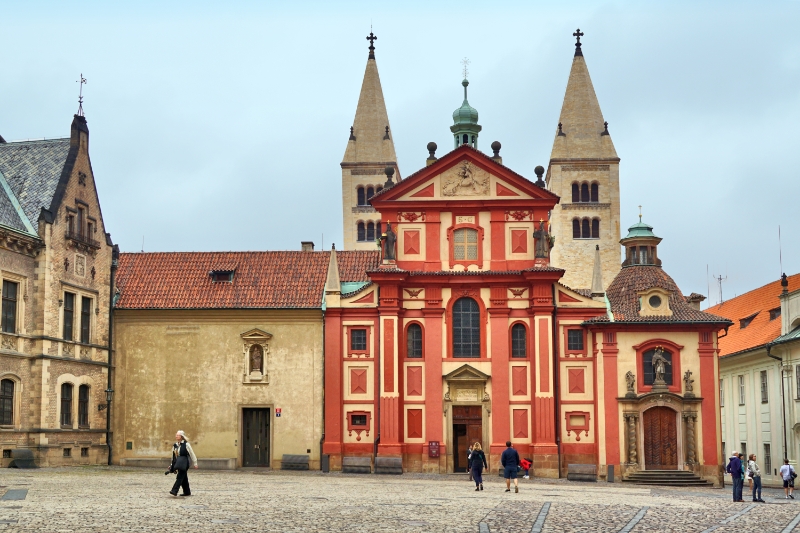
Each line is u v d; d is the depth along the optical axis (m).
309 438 66.88
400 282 67.75
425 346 67.62
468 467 66.06
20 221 60.03
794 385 70.88
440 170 69.62
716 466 66.00
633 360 66.88
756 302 89.62
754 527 33.03
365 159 132.62
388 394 66.62
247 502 35.56
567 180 131.00
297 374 67.50
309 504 35.50
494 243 68.94
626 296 69.25
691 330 67.19
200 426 67.44
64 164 63.72
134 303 68.62
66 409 62.53
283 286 69.69
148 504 33.56
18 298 58.47
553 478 65.38
